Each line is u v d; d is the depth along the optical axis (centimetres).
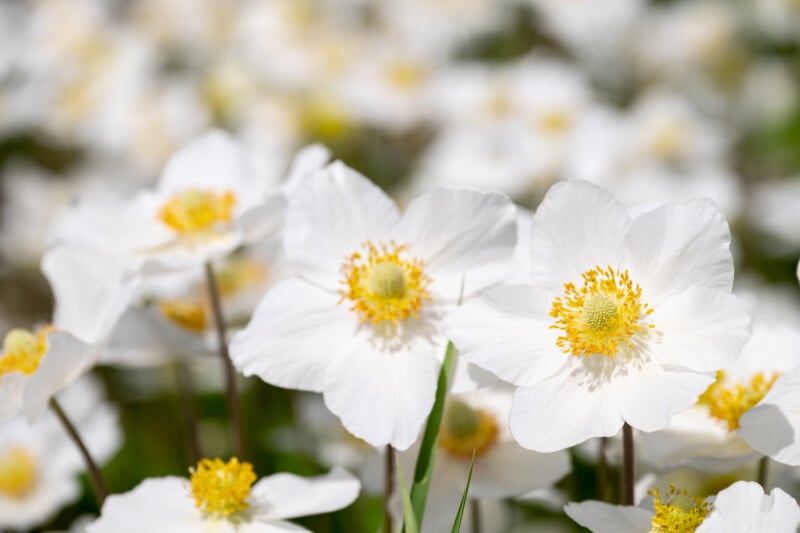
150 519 49
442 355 48
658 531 46
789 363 50
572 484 58
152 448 68
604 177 87
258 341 49
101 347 51
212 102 102
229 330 60
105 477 65
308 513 48
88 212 55
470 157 94
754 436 45
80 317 52
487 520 57
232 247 54
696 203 46
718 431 49
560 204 47
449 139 98
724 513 44
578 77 102
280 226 53
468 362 48
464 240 49
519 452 51
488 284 49
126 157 101
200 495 48
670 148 94
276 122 98
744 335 45
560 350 47
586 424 46
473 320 47
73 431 52
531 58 105
